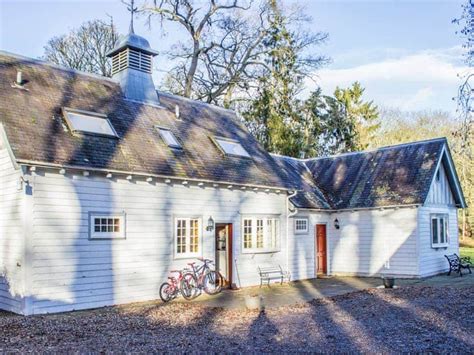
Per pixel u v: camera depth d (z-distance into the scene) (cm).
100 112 1329
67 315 1014
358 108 3800
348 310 1068
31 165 1019
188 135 1538
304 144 3067
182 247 1346
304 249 1838
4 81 1206
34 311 1016
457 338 773
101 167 1133
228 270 1516
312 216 1905
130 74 1530
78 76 1443
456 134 1158
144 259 1242
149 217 1263
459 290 1357
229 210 1505
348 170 2123
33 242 1025
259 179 1588
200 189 1412
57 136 1134
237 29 2758
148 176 1237
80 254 1106
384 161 2019
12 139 1031
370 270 1873
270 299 1286
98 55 2964
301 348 712
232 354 675
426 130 4156
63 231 1079
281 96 2872
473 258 2589
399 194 1816
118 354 674
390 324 895
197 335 808
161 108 1585
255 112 2873
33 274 1020
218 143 1596
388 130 4366
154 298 1257
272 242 1681
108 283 1157
